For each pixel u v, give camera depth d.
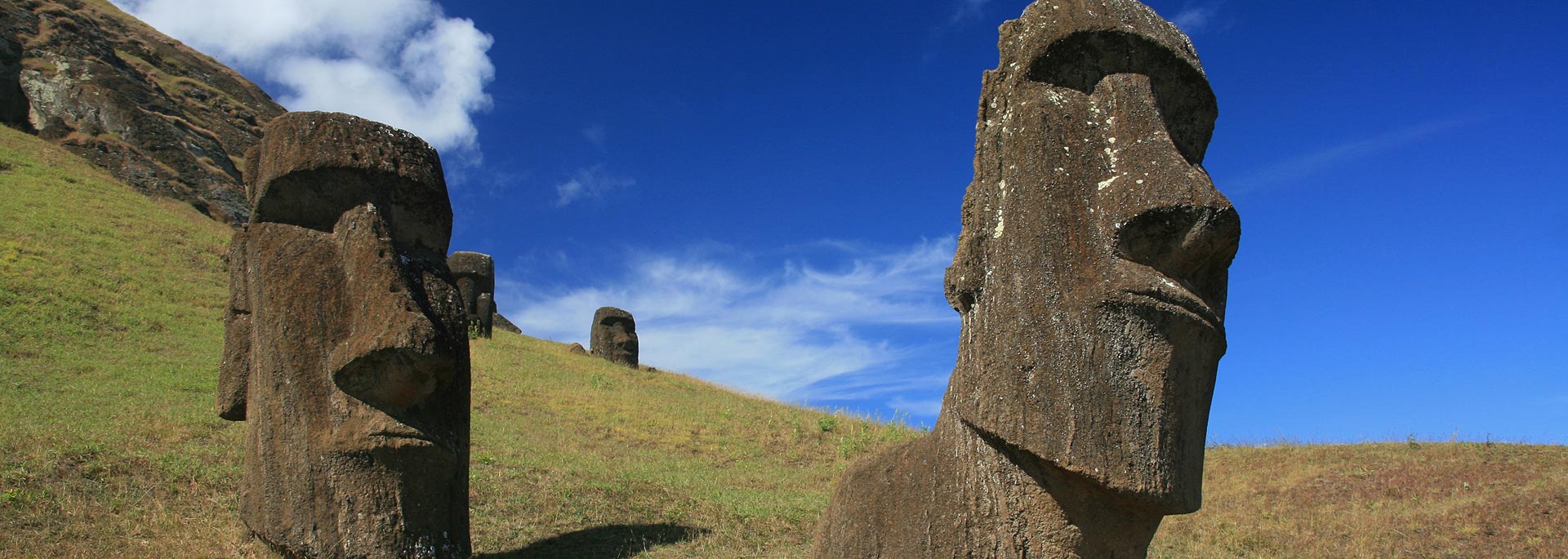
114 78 41.53
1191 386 5.77
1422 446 14.34
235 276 8.41
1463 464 13.09
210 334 19.06
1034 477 5.85
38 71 39.19
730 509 11.41
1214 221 5.52
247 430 7.98
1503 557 10.31
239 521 9.28
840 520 6.77
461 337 8.40
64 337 16.58
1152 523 5.95
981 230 6.27
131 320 18.48
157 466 10.32
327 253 7.96
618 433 16.58
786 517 11.09
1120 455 5.52
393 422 7.59
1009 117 6.26
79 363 15.20
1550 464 12.63
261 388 7.82
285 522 7.54
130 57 50.59
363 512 7.47
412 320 7.54
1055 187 5.91
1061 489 5.77
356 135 8.31
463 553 8.08
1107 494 5.64
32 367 14.55
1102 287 5.64
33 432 10.66
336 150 8.14
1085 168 5.91
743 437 17.34
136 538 8.61
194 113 48.03
